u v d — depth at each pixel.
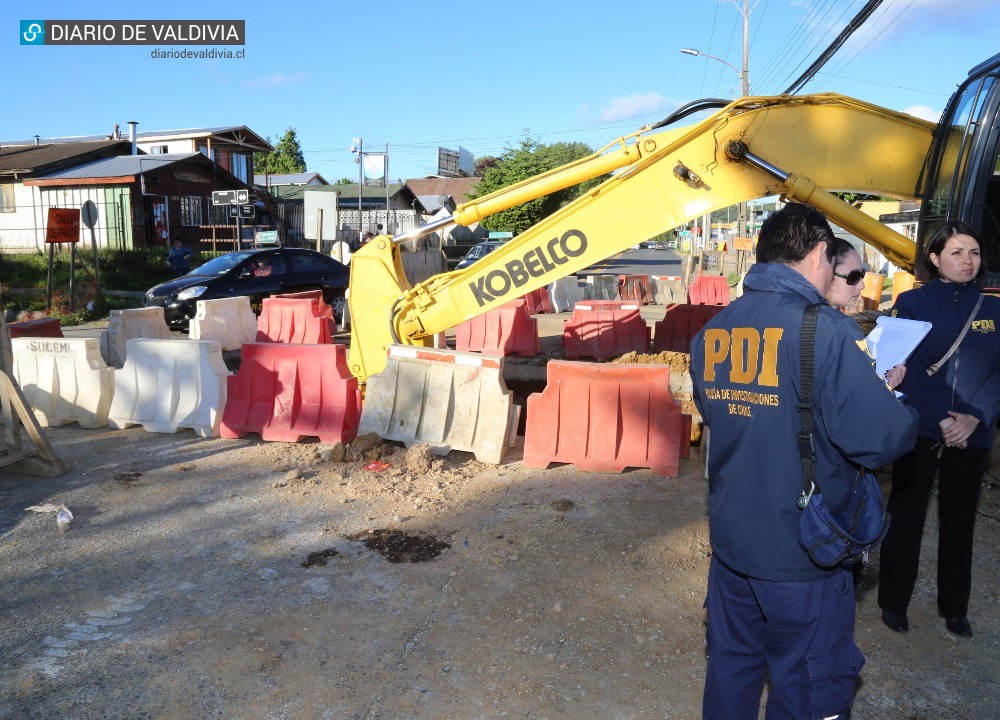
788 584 2.14
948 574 3.53
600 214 5.93
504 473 5.82
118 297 19.06
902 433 1.94
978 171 5.27
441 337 10.82
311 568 4.26
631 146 5.89
